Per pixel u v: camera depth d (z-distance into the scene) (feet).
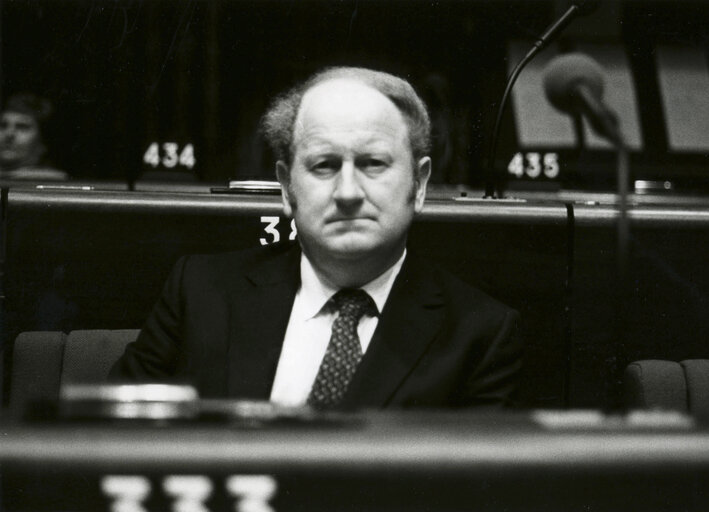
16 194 8.67
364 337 7.04
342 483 2.65
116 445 2.62
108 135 17.83
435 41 17.99
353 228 6.46
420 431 2.82
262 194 9.36
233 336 7.12
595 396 9.14
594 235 9.13
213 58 18.17
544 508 2.76
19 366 8.25
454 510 2.70
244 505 2.64
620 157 9.66
